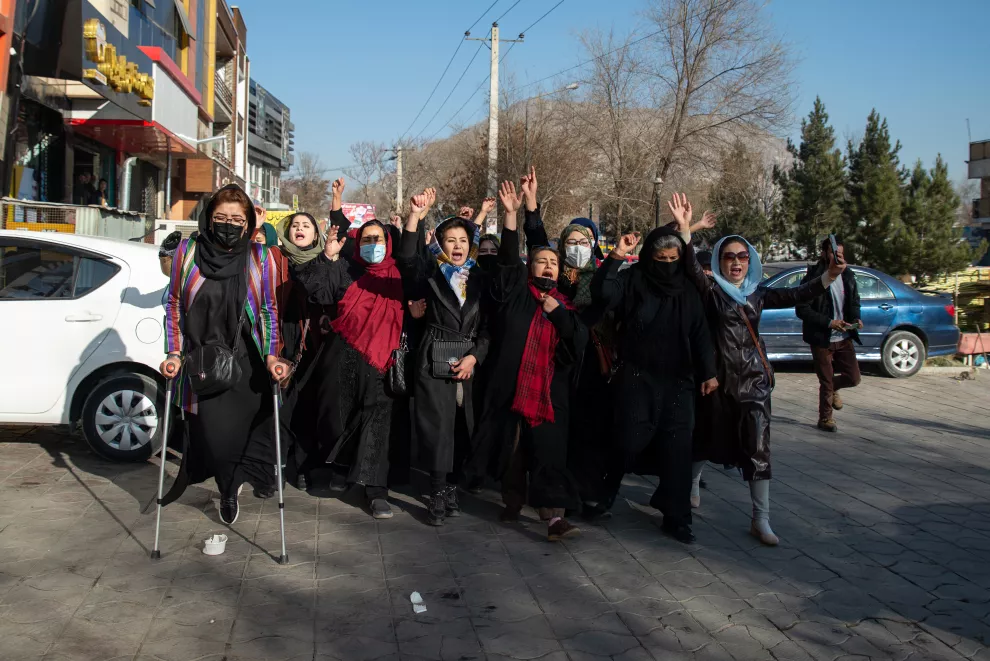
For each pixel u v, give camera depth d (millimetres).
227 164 34375
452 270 4984
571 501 4875
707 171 34656
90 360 6043
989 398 10227
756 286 5137
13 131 11906
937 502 5895
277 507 5391
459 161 40062
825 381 8117
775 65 32750
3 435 6887
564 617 3932
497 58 27125
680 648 3654
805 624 3918
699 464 5500
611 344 5109
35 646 3475
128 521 5004
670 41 33094
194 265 4570
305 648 3555
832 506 5758
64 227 12477
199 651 3488
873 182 26562
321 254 5441
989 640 3793
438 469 5020
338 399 5371
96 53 13070
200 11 26719
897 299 11602
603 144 34938
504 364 4906
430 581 4301
